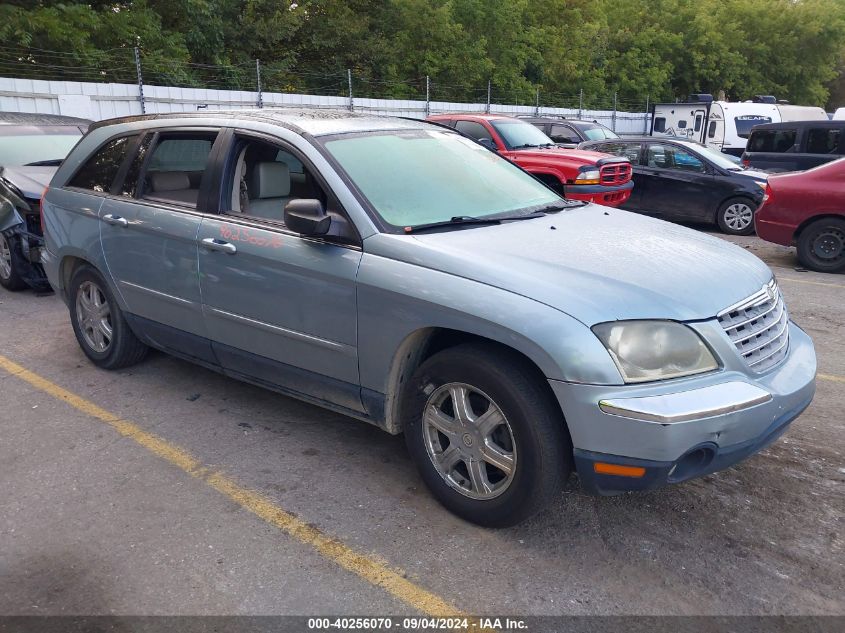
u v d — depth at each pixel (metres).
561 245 3.47
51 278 5.41
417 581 2.98
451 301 3.14
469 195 4.05
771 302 3.44
